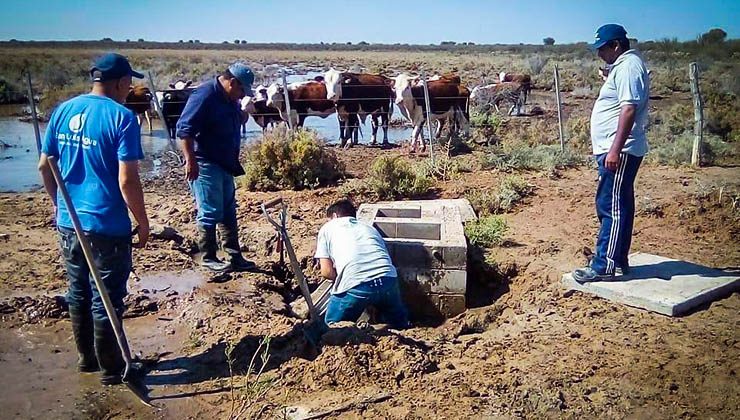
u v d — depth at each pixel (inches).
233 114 269.7
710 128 655.8
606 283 244.2
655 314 223.9
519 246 312.5
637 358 194.7
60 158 181.0
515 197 397.4
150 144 706.2
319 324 212.4
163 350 214.4
